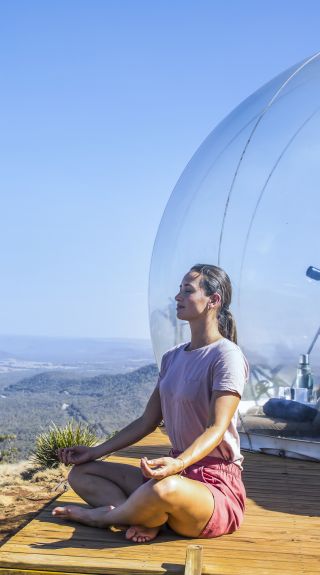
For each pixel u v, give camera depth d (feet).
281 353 14.85
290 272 14.87
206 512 9.23
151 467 8.77
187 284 9.83
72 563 8.50
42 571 8.51
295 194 15.23
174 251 17.33
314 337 14.60
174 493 8.90
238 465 9.75
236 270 15.48
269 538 9.71
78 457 10.46
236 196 16.06
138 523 9.36
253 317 15.14
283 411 14.99
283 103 16.71
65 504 11.08
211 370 9.50
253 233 15.44
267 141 16.22
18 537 9.44
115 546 9.16
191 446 8.98
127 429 10.57
